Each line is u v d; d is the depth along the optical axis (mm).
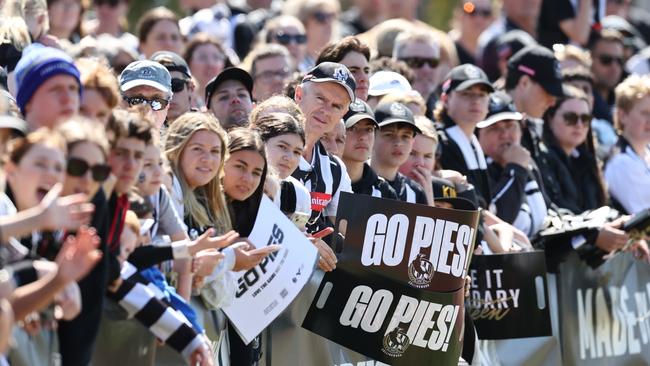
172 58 22562
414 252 20906
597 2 39844
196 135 17859
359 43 25125
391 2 38781
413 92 25906
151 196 16469
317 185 21281
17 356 14344
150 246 16156
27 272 13547
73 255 12945
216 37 32688
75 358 14461
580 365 26422
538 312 24625
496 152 27375
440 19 47875
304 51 32594
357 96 25047
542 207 27109
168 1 41062
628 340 27500
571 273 26500
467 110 26438
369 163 23469
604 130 34812
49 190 13742
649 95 30234
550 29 39156
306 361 20422
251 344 19578
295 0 35125
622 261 27344
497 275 24500
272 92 27547
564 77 33688
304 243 19219
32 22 22031
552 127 29578
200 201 18234
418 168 24047
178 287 16797
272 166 19812
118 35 32781
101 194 14500
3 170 14164
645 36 46906
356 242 20547
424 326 21156
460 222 21328
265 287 18938
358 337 20641
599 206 29859
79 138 14047
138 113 15734
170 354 16750
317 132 21422
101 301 14500
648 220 26484
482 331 24484
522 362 25109
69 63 15797
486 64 35562
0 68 20594
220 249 17844
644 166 30453
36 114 15703
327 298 20438
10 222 12422
